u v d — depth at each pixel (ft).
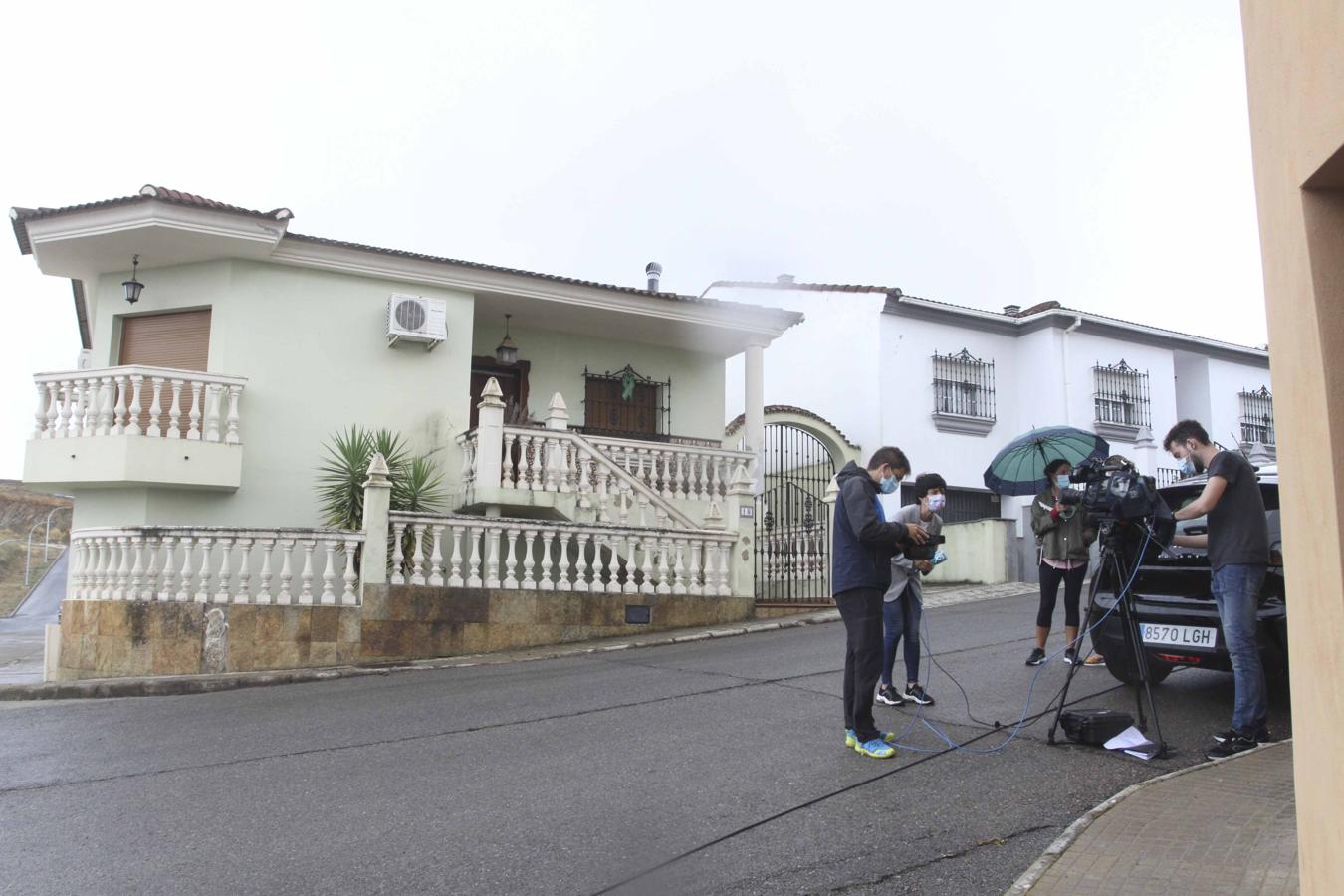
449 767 19.42
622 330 53.57
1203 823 14.73
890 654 24.03
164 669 34.40
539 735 21.89
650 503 43.45
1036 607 43.75
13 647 69.97
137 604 35.14
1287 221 10.91
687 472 48.21
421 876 13.71
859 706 19.42
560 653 34.99
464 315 47.57
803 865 13.94
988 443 74.23
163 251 43.11
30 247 43.47
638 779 18.24
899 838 14.96
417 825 15.87
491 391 42.42
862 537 19.15
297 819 16.37
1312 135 10.28
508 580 37.01
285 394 44.06
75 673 36.37
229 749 21.66
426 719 24.07
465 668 33.01
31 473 41.52
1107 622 24.07
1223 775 17.26
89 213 40.57
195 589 36.50
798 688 26.55
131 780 19.26
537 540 41.86
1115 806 15.75
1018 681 26.71
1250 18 11.85
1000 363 76.28
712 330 53.16
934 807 16.37
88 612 36.35
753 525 42.52
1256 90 11.70
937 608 45.03
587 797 17.15
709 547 41.37
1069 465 28.66
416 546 35.88
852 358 71.46
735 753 19.93
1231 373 86.48
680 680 28.30
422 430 46.11
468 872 13.83
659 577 40.32
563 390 53.78
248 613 34.40
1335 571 9.98
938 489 24.82
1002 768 18.60
